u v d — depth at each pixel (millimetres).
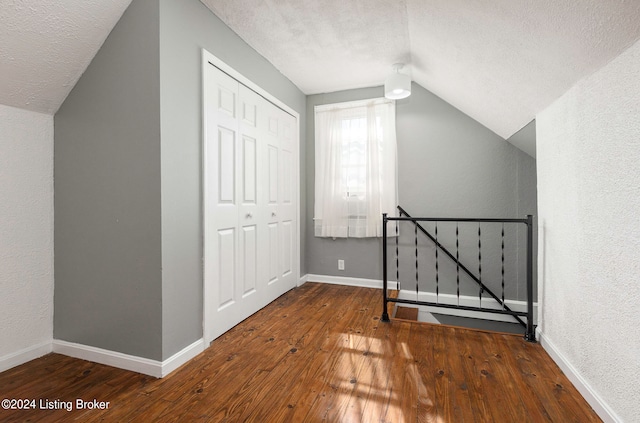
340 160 3412
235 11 2014
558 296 1738
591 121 1378
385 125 3254
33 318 1793
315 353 1873
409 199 3230
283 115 3047
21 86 1609
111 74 1701
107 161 1724
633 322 1114
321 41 2410
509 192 2930
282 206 3033
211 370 1678
